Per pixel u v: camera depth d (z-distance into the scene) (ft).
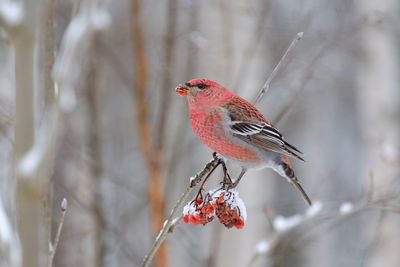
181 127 38.47
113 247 38.22
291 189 52.47
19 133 11.84
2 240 13.12
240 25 40.78
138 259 36.42
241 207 18.72
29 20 11.70
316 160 51.96
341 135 49.44
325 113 51.03
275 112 39.29
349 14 40.75
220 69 41.01
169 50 36.63
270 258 31.45
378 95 42.39
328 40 39.75
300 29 40.45
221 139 23.62
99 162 37.93
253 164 24.00
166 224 18.13
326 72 41.93
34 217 11.87
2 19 11.60
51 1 15.87
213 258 34.94
